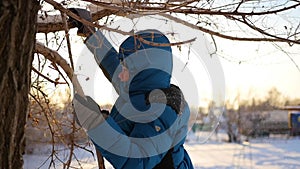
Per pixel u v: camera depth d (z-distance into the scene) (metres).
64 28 2.44
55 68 2.73
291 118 29.45
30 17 1.72
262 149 21.41
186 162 2.35
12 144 1.72
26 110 1.77
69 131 2.91
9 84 1.67
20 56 1.69
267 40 2.65
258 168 15.41
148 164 2.04
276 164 16.28
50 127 2.87
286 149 21.27
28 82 1.76
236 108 26.77
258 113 29.27
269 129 29.62
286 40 2.65
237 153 19.36
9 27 1.64
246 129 27.75
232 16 2.66
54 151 2.90
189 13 2.60
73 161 2.93
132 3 2.24
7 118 1.69
